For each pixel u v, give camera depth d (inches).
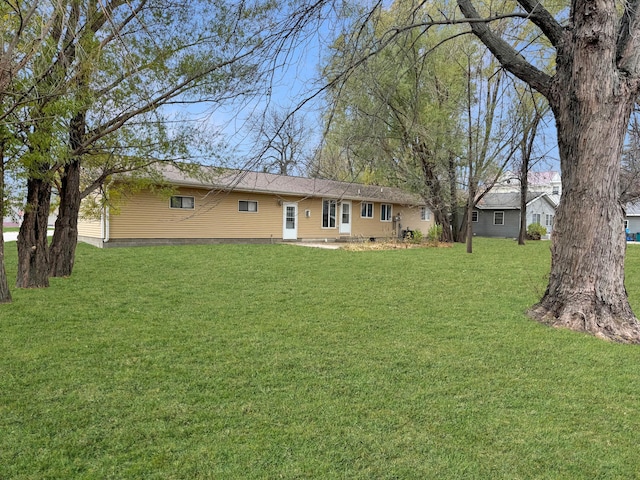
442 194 655.8
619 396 122.3
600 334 182.9
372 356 154.6
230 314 215.9
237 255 490.0
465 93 534.3
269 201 732.0
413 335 181.8
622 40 190.4
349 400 117.7
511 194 1269.7
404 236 939.3
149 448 92.4
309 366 143.8
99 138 303.1
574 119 190.7
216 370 138.8
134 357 150.1
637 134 514.3
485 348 164.6
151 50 269.9
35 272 285.0
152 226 598.9
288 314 217.3
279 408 112.3
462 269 391.9
